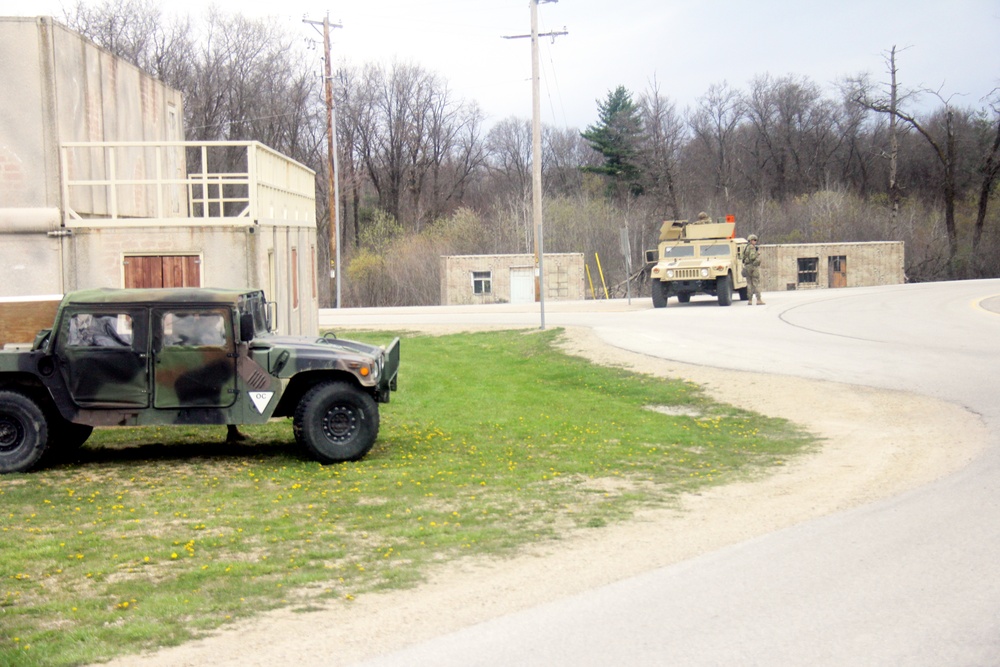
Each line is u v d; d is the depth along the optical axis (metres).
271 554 7.22
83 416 10.26
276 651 5.26
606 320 27.11
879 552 6.67
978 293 33.47
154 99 20.66
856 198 63.56
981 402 12.90
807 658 4.91
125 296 10.30
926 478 9.14
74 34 15.99
